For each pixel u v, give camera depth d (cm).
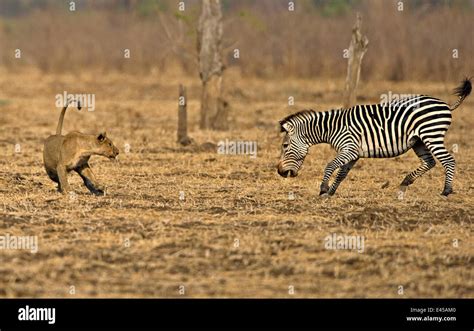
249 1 4700
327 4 4706
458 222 1409
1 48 4834
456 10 4072
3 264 1159
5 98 3531
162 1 4494
